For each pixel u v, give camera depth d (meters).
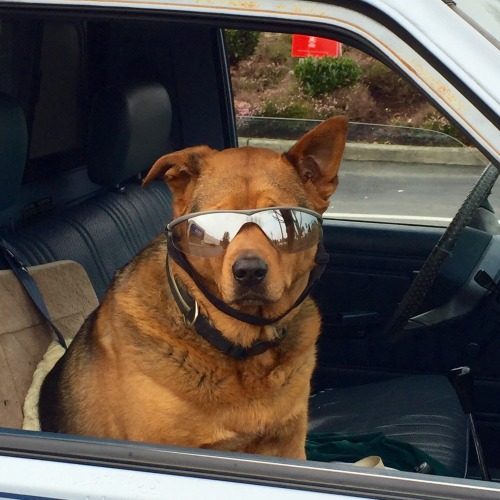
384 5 0.78
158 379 1.03
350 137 1.80
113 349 1.09
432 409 1.44
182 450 0.78
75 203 1.61
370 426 1.42
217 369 1.03
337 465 0.76
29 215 1.47
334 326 1.65
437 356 1.67
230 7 0.82
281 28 0.82
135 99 1.54
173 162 1.08
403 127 1.76
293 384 1.09
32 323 1.26
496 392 1.61
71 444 0.79
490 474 1.52
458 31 0.77
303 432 1.14
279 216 1.01
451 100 0.76
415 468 1.25
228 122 1.89
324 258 1.12
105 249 1.53
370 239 1.78
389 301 1.79
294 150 1.09
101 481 0.76
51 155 1.53
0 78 1.38
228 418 1.04
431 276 1.40
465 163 1.74
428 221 1.78
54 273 1.34
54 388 1.18
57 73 1.54
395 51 0.78
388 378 1.70
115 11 0.84
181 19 0.84
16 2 0.86
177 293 1.05
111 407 1.08
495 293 1.50
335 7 0.79
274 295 1.00
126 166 1.57
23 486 0.77
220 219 1.00
